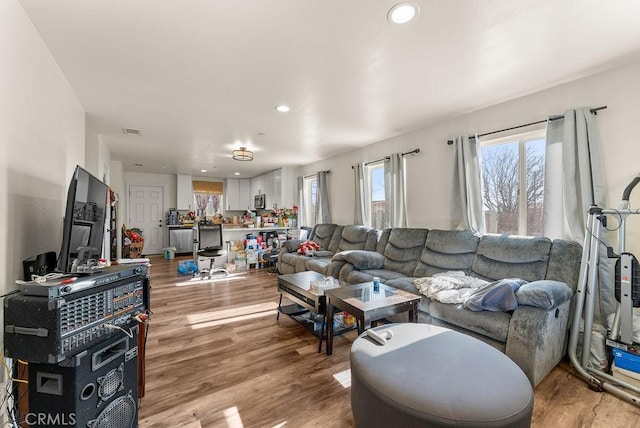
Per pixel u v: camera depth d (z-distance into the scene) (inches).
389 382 50.2
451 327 92.4
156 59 80.5
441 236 127.6
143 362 70.0
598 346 80.0
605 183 88.9
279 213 257.8
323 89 101.6
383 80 95.0
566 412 64.5
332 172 220.2
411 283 112.2
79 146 110.3
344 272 139.7
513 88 101.7
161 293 161.3
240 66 85.0
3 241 50.4
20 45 57.6
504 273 102.5
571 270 88.7
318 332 105.3
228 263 221.8
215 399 69.7
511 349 74.9
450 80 95.3
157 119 131.4
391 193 161.8
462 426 41.7
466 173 124.5
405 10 61.3
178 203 306.2
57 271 50.0
